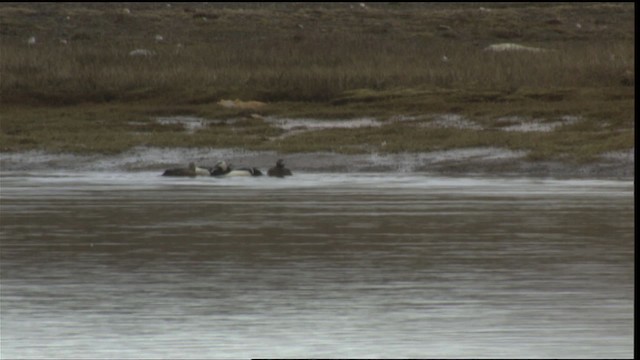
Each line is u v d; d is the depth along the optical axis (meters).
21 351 38.28
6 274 51.56
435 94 140.62
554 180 97.44
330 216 71.88
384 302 45.47
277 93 148.75
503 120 126.56
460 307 44.50
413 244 60.12
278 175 101.75
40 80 153.50
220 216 72.06
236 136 121.06
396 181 96.69
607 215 72.12
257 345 38.97
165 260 55.22
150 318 42.88
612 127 120.06
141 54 175.50
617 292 47.22
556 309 44.12
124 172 107.62
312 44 191.25
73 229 66.00
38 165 110.44
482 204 78.62
